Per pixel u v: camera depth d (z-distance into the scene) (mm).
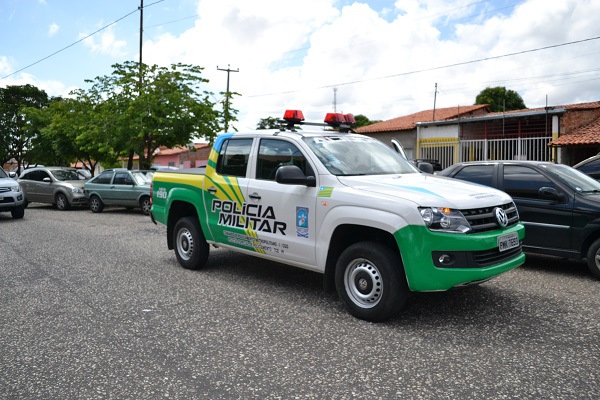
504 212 4918
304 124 6363
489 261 4668
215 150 6699
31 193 18750
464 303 5465
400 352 4090
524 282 6438
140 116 19203
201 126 20406
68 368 3822
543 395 3332
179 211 7512
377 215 4656
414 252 4445
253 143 6223
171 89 20516
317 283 6434
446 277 4418
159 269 7309
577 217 6586
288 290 6078
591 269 6508
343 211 4934
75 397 3357
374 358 3973
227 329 4680
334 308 5328
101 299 5715
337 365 3842
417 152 24953
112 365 3871
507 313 5109
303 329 4664
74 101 23781
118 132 19734
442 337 4430
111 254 8602
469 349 4148
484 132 23047
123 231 11742
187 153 53375
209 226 6672
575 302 5512
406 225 4473
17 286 6344
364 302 4898
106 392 3426
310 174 5418
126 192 15805
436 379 3584
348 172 5367
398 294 4664
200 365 3861
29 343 4348
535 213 6949
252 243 6047
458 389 3428
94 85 21391
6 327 4762
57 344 4320
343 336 4473
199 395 3373
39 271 7223
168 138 20734
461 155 23219
